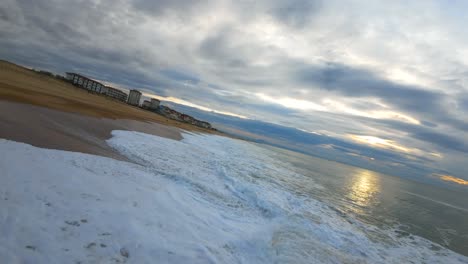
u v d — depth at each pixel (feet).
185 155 51.47
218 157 63.87
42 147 27.02
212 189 31.58
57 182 18.42
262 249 18.71
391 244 29.22
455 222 55.11
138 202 19.62
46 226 12.64
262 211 28.94
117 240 13.44
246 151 119.55
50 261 10.36
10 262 9.62
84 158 27.78
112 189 20.58
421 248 30.45
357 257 22.90
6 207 13.15
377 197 66.33
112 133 50.72
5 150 21.71
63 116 49.34
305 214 31.91
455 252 31.63
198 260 13.93
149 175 29.35
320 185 61.62
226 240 18.07
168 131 97.86
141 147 45.47
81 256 11.28
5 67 156.66
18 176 17.31
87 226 13.83
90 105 92.07
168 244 14.67
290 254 19.24
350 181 93.91
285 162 111.14
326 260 20.20
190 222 19.21
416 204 71.87
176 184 29.25
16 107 41.37
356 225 33.55
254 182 42.86
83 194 17.83
